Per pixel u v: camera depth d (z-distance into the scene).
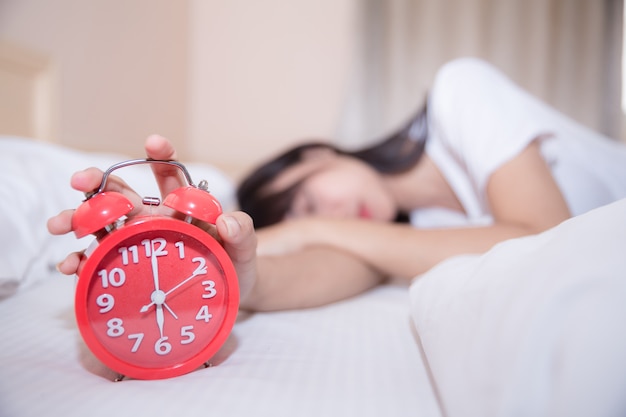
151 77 2.02
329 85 2.40
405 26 2.25
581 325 0.26
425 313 0.44
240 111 2.47
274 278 0.58
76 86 1.51
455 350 0.34
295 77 2.43
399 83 2.27
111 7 1.71
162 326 0.41
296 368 0.42
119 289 0.40
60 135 1.43
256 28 2.44
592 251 0.30
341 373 0.41
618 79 2.17
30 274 0.69
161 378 0.40
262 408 0.34
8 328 0.51
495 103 0.91
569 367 0.25
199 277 0.42
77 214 0.39
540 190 0.76
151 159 0.44
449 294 0.42
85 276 0.38
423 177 1.18
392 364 0.43
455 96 0.96
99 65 1.64
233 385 0.38
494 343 0.30
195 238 0.41
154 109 2.06
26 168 0.79
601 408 0.23
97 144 1.64
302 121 2.43
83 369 0.42
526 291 0.31
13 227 0.66
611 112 2.18
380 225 0.76
